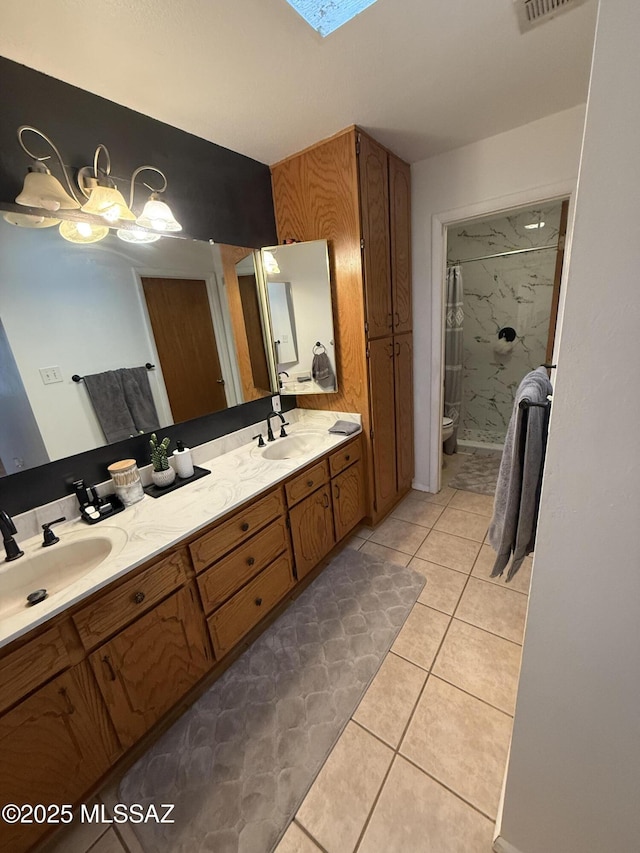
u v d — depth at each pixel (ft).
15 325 4.18
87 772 3.69
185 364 5.98
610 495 1.87
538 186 6.56
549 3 3.67
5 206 4.01
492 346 12.14
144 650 4.02
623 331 1.63
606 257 1.59
